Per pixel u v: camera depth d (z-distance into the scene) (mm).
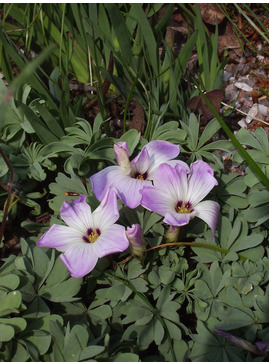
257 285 168
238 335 161
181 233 175
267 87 249
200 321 163
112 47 220
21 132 210
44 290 166
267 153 198
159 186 168
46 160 204
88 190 195
